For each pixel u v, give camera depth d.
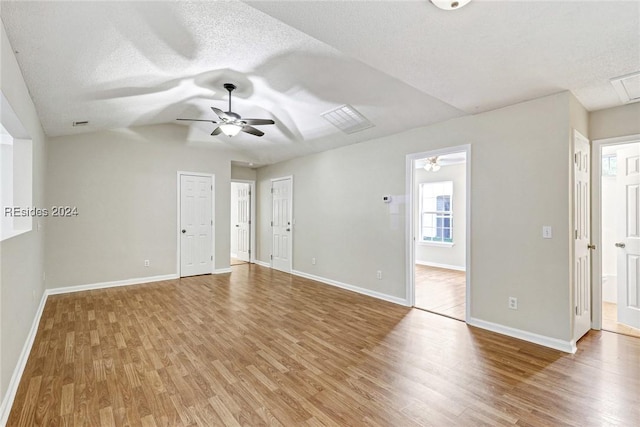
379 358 2.69
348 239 5.12
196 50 2.71
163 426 1.83
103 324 3.46
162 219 5.70
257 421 1.88
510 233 3.20
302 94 3.80
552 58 2.23
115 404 2.04
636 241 3.35
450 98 3.01
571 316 2.83
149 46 2.55
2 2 1.73
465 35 1.94
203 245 6.19
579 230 3.08
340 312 3.93
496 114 3.31
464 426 1.84
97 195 5.09
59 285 4.77
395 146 4.38
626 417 1.92
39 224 3.81
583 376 2.39
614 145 3.27
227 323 3.52
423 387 2.25
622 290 3.49
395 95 3.50
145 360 2.63
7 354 2.04
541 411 1.98
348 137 4.85
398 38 1.99
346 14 1.75
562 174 2.86
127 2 1.94
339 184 5.31
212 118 5.20
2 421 1.82
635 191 3.37
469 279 3.52
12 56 2.20
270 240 7.20
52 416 1.91
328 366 2.55
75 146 4.91
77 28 2.12
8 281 2.09
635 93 2.88
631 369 2.50
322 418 1.91
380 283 4.58
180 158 5.89
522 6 1.65
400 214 4.32
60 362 2.59
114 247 5.23
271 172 7.17
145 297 4.56
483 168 3.42
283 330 3.32
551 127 2.92
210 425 1.84
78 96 3.30
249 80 3.49
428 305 4.22
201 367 2.52
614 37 1.95
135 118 4.75
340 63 3.00
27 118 2.81
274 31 2.46
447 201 7.15
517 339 3.10
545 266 2.96
